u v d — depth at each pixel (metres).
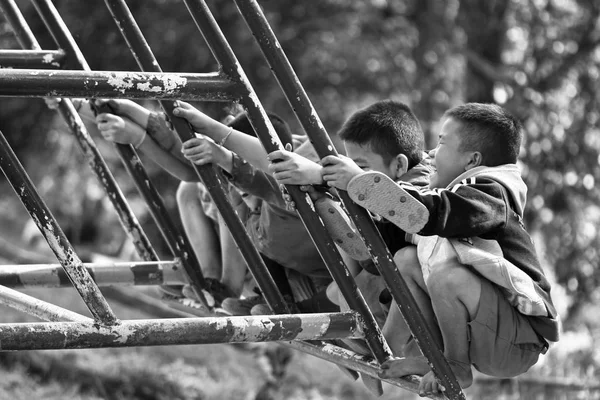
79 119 6.91
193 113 5.91
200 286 6.86
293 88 5.13
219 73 5.25
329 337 5.40
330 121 18.50
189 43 17.83
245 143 5.91
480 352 5.36
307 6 18.77
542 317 5.43
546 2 18.12
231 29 17.86
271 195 6.29
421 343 5.23
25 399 11.37
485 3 18.36
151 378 12.89
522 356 5.46
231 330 5.15
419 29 19.05
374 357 5.62
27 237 19.84
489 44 18.31
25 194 5.03
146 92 5.04
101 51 18.33
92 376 12.55
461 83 18.73
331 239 5.41
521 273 5.27
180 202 7.59
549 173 16.61
